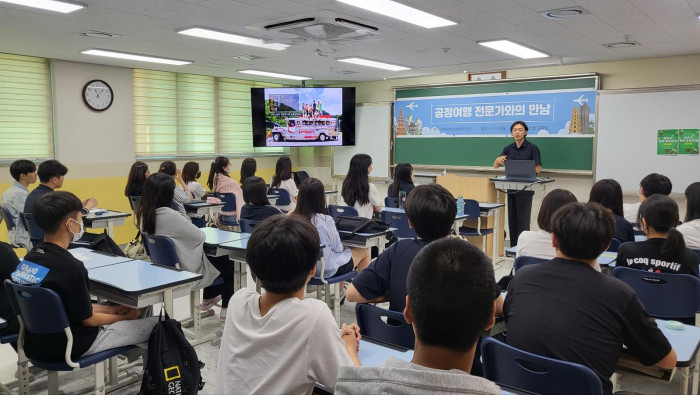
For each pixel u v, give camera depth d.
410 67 7.50
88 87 7.01
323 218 3.67
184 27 4.78
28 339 2.39
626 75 6.78
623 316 1.64
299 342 1.41
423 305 0.95
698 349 2.06
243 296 1.56
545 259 2.77
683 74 6.38
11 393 2.90
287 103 8.86
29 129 6.56
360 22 4.58
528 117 7.58
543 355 1.67
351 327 1.71
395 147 8.99
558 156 7.37
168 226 3.52
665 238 2.68
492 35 5.13
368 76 8.57
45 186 4.59
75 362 2.32
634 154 6.76
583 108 7.11
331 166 9.85
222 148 8.95
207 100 8.62
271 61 6.92
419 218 2.21
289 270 1.47
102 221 5.30
